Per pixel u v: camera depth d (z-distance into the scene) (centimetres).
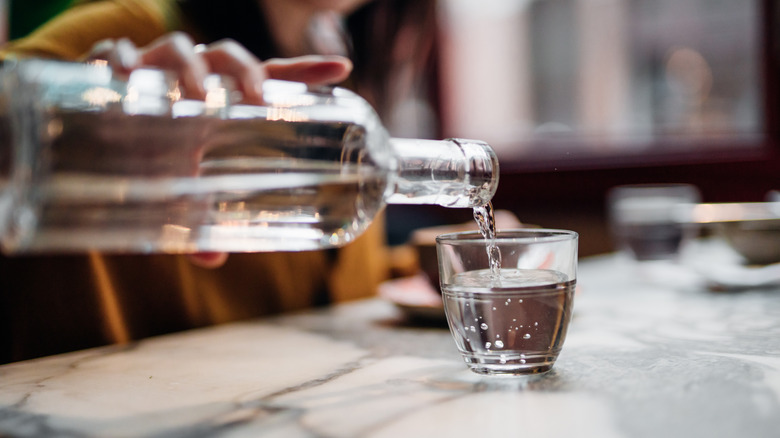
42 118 49
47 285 80
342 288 102
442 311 67
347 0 93
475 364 51
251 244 58
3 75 49
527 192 168
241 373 54
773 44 158
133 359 60
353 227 59
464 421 43
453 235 52
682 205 97
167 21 87
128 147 52
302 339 65
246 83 57
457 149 53
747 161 158
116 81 52
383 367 55
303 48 99
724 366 51
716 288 81
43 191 49
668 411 43
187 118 55
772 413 42
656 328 64
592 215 163
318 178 57
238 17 92
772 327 63
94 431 44
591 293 83
